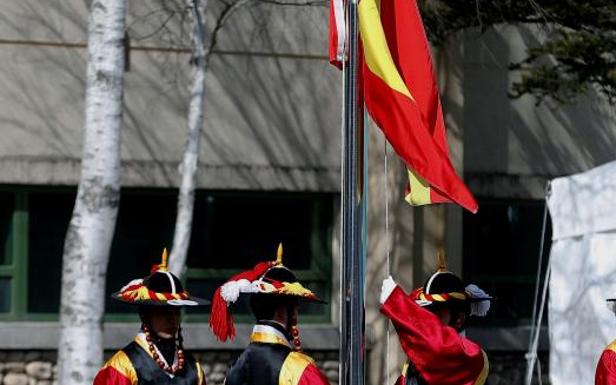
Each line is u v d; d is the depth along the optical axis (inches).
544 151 1958.7
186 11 1760.6
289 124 1876.2
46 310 1820.9
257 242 1882.4
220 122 1856.5
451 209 1875.0
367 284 1830.7
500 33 1940.2
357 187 826.8
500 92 1943.9
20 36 1802.4
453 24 1686.8
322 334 1843.0
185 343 1808.6
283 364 873.5
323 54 1888.5
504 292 1962.4
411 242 1843.0
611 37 1632.6
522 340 1919.3
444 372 885.2
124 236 1844.2
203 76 1633.9
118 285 1838.1
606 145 1977.1
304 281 1888.5
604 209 1316.4
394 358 1806.1
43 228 1819.6
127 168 1820.9
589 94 1964.8
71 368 1344.7
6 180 1786.4
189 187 1632.6
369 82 848.9
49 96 1807.3
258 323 895.7
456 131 1889.8
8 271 1807.3
